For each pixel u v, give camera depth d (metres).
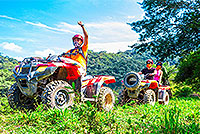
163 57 17.62
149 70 10.23
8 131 4.05
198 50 19.16
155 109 6.77
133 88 8.55
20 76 5.53
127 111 6.51
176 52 17.38
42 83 5.70
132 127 4.27
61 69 6.09
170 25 17.73
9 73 92.38
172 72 23.16
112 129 4.20
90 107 4.27
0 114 5.43
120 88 9.12
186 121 5.11
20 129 4.16
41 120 4.59
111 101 6.70
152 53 18.22
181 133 3.70
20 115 4.92
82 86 6.28
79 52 6.56
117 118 5.00
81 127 4.09
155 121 4.79
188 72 21.50
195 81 20.67
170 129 3.74
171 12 17.47
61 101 5.51
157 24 17.77
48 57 6.20
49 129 4.14
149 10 18.30
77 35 6.85
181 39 16.75
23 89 5.55
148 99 8.65
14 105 5.92
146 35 18.30
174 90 21.78
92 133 3.86
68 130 4.08
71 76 6.03
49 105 5.23
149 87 9.52
